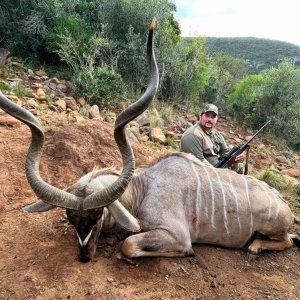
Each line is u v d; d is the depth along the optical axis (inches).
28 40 211.9
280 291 76.7
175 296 71.9
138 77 218.4
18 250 79.8
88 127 125.8
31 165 70.2
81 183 74.9
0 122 129.5
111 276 73.9
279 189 135.2
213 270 80.0
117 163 118.5
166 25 236.5
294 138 230.5
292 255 89.0
